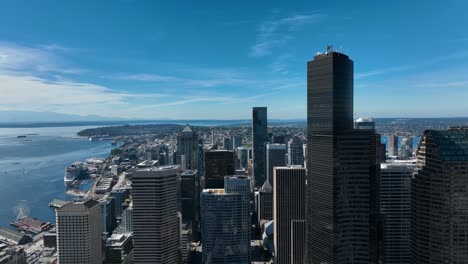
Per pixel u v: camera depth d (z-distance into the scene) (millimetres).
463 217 198125
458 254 199250
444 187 199125
